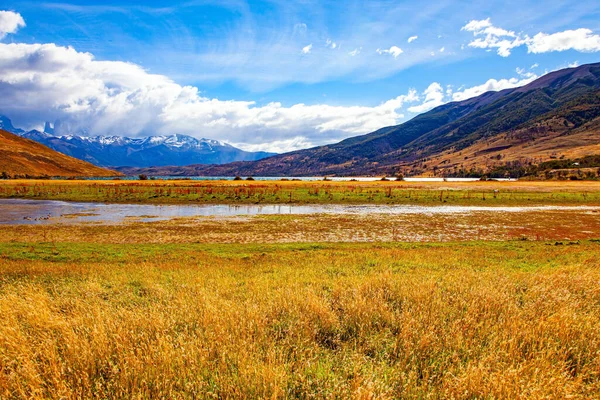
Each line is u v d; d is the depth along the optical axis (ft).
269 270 38.45
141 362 12.60
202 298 21.24
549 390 11.51
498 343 15.48
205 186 215.92
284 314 18.92
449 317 18.49
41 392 11.21
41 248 54.29
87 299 22.11
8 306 18.97
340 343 16.06
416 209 128.47
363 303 19.67
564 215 110.22
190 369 12.61
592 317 18.43
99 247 56.44
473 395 11.55
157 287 27.04
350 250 55.21
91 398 11.18
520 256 48.26
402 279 27.96
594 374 13.29
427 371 12.82
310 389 11.76
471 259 45.42
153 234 76.23
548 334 16.03
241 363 12.75
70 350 13.35
